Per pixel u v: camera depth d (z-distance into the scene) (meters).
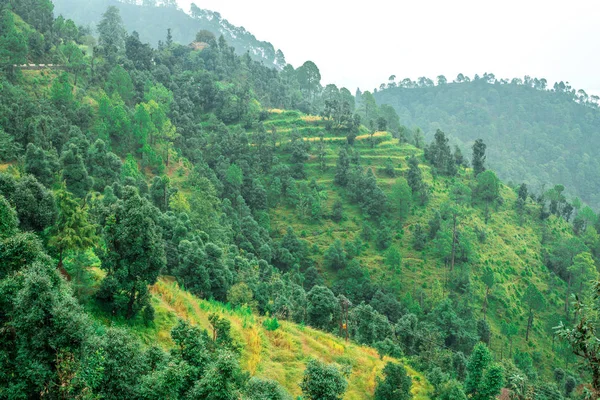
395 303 99.94
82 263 41.31
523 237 135.00
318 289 67.88
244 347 46.91
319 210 133.12
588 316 19.14
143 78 149.38
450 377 58.28
